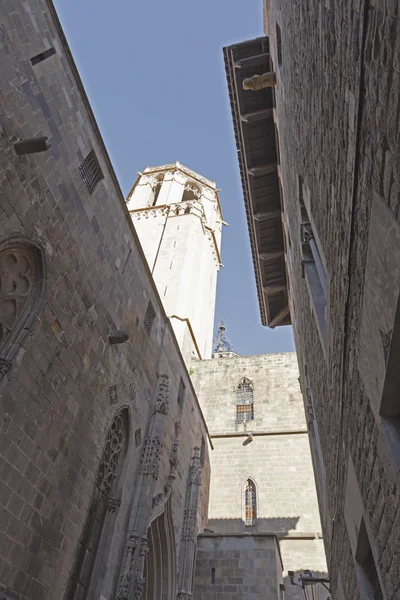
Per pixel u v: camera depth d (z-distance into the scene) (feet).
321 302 34.63
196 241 152.97
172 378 73.97
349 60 15.67
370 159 14.23
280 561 78.02
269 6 52.60
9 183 34.50
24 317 35.99
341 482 29.63
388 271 13.16
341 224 20.36
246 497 100.17
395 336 13.32
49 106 40.91
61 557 38.42
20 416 34.32
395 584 17.28
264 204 67.15
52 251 39.60
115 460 52.16
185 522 73.10
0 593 30.35
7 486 32.35
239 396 118.73
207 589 70.69
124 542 51.08
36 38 40.06
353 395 21.67
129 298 57.11
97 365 47.24
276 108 55.16
